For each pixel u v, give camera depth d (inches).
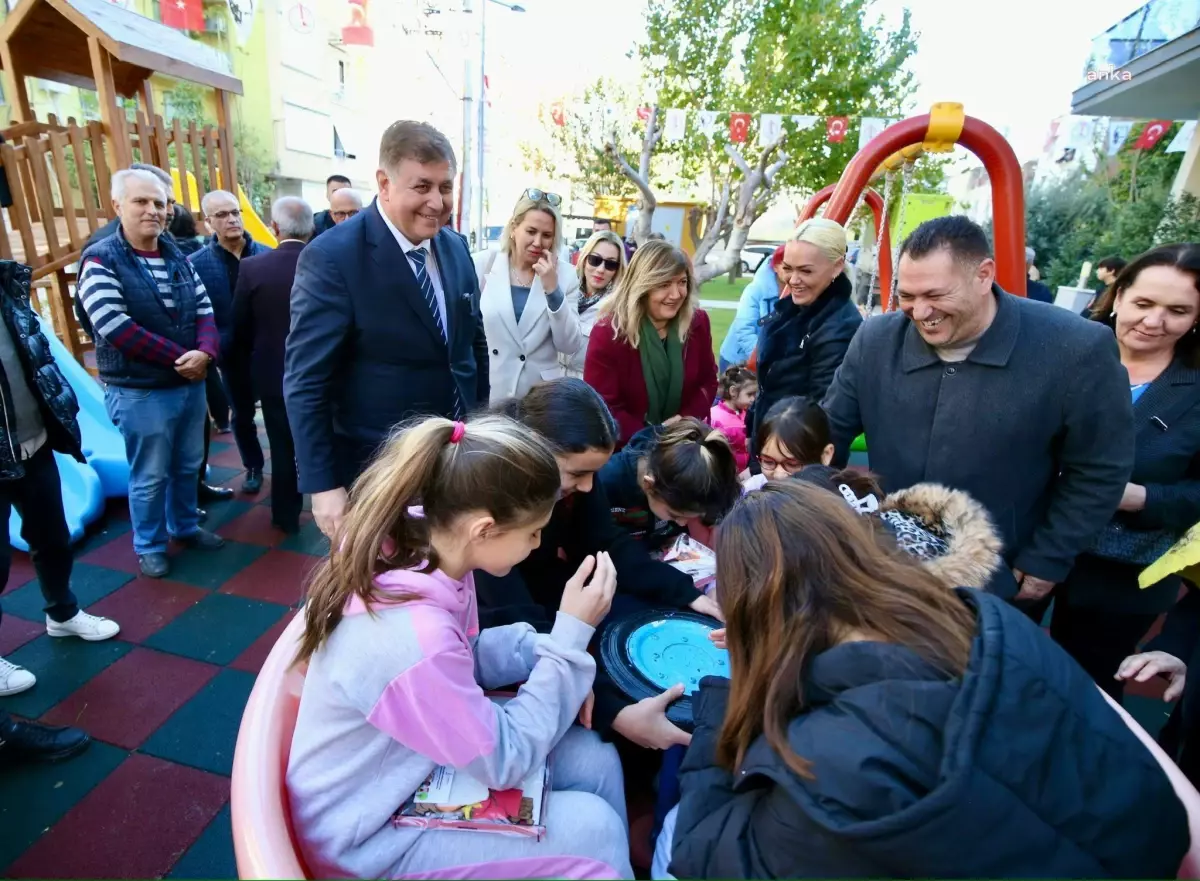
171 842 69.4
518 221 114.3
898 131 110.3
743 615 36.0
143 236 109.0
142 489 114.5
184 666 96.6
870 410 72.0
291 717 45.1
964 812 26.3
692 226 573.9
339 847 39.9
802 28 397.4
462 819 41.4
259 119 708.0
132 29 230.5
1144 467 69.8
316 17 761.6
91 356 224.7
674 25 420.2
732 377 143.5
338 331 78.6
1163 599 71.9
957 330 61.1
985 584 47.5
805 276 97.8
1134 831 28.4
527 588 67.8
